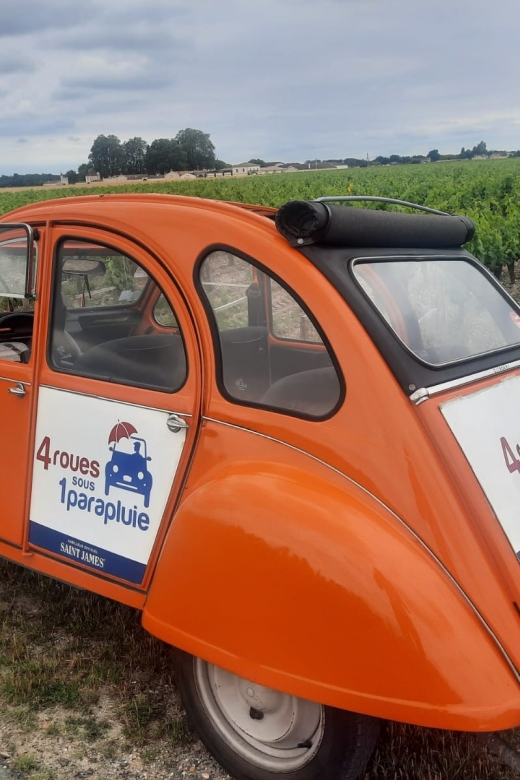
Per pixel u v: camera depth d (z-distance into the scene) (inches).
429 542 80.2
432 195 1139.9
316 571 79.4
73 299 114.8
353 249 97.4
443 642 75.4
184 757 102.9
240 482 88.2
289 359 102.6
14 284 119.2
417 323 98.7
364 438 84.4
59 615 135.3
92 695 114.2
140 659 122.2
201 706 98.7
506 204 939.3
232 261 97.4
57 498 112.3
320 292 89.2
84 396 108.5
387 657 76.2
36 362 114.5
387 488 82.5
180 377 99.5
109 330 115.6
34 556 116.2
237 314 99.7
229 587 84.8
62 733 107.0
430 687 74.9
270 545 82.3
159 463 99.9
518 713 74.4
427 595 77.1
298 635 80.3
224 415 94.5
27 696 114.0
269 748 93.9
